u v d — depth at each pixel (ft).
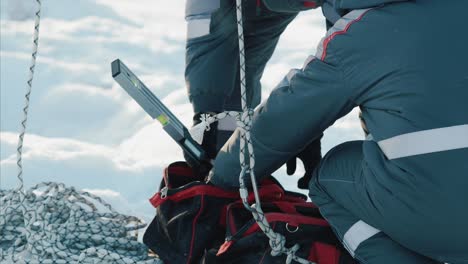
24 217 8.52
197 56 10.66
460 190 6.70
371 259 7.34
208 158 9.14
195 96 10.68
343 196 7.45
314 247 7.59
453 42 6.87
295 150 7.79
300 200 8.79
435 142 6.75
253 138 7.75
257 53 11.29
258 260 7.65
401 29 6.92
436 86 6.77
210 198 8.29
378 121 7.03
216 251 7.91
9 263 8.28
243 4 10.56
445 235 6.88
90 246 8.64
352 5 7.10
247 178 8.13
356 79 7.02
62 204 9.05
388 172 6.95
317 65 7.23
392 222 7.02
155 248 8.48
